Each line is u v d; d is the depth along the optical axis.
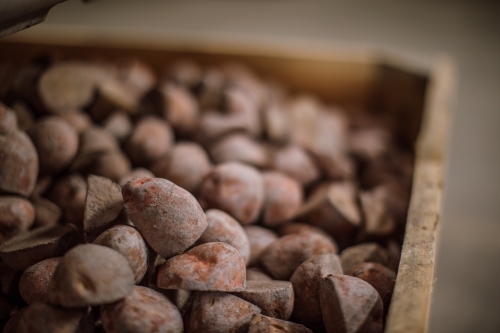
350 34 1.41
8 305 0.41
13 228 0.44
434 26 1.47
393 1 1.68
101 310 0.35
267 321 0.37
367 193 0.57
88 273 0.34
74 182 0.50
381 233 0.51
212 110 0.65
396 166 0.66
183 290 0.39
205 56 0.84
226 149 0.57
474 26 1.47
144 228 0.38
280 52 0.83
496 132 1.05
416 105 0.76
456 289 0.72
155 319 0.35
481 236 0.81
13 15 0.35
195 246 0.40
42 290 0.38
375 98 0.83
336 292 0.37
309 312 0.40
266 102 0.72
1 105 0.46
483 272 0.75
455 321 0.68
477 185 0.91
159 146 0.55
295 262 0.44
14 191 0.45
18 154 0.45
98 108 0.59
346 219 0.50
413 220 0.44
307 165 0.59
